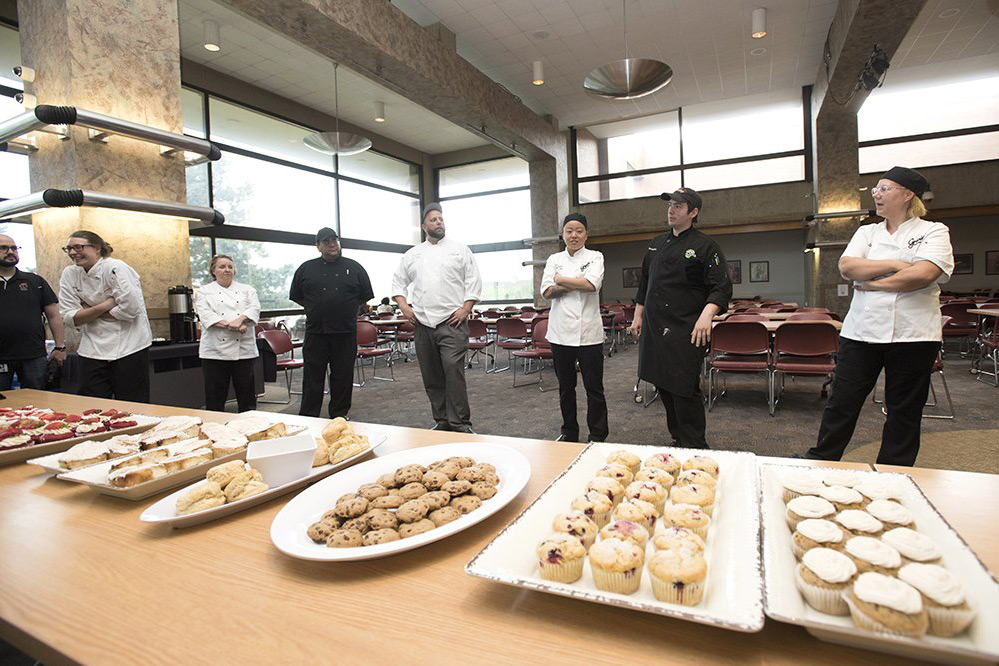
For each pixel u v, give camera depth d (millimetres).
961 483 807
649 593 543
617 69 5797
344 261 3973
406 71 6602
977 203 9766
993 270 10758
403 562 669
